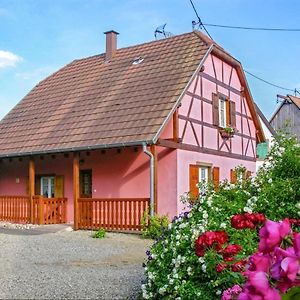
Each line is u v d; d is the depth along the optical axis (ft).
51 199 57.52
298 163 22.48
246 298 5.96
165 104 51.06
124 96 57.11
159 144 48.44
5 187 67.46
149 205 47.91
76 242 42.16
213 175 58.59
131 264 30.40
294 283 5.76
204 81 58.65
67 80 70.95
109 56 68.69
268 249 6.00
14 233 49.19
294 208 19.02
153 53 63.16
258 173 23.25
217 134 60.95
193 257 16.74
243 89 68.64
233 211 18.90
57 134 57.72
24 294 22.41
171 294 16.93
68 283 24.56
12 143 62.08
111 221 50.62
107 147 49.75
